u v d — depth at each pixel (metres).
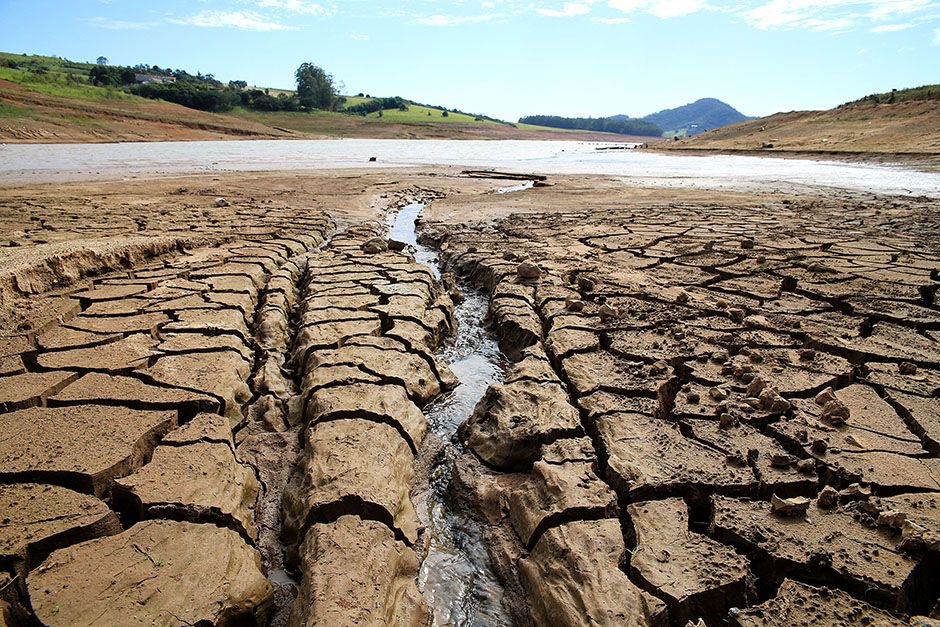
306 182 20.34
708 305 6.90
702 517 3.46
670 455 3.81
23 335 5.58
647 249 10.11
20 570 2.81
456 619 3.06
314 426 4.30
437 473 4.29
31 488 3.31
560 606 2.83
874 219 12.73
